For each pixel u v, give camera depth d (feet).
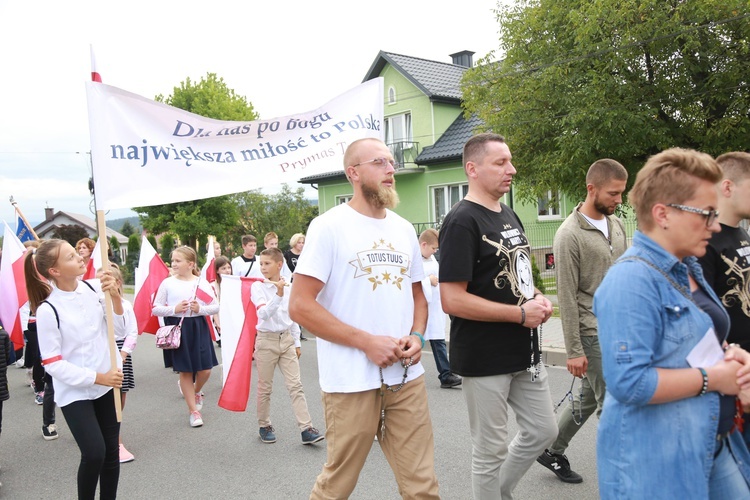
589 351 12.62
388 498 13.61
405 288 9.86
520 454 10.89
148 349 36.50
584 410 13.34
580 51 40.37
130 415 21.71
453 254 10.13
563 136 40.47
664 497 6.36
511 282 10.43
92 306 12.28
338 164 15.80
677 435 6.35
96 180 13.26
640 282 6.40
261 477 15.40
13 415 22.71
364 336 9.12
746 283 8.98
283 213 127.65
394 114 80.02
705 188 6.39
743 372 6.37
